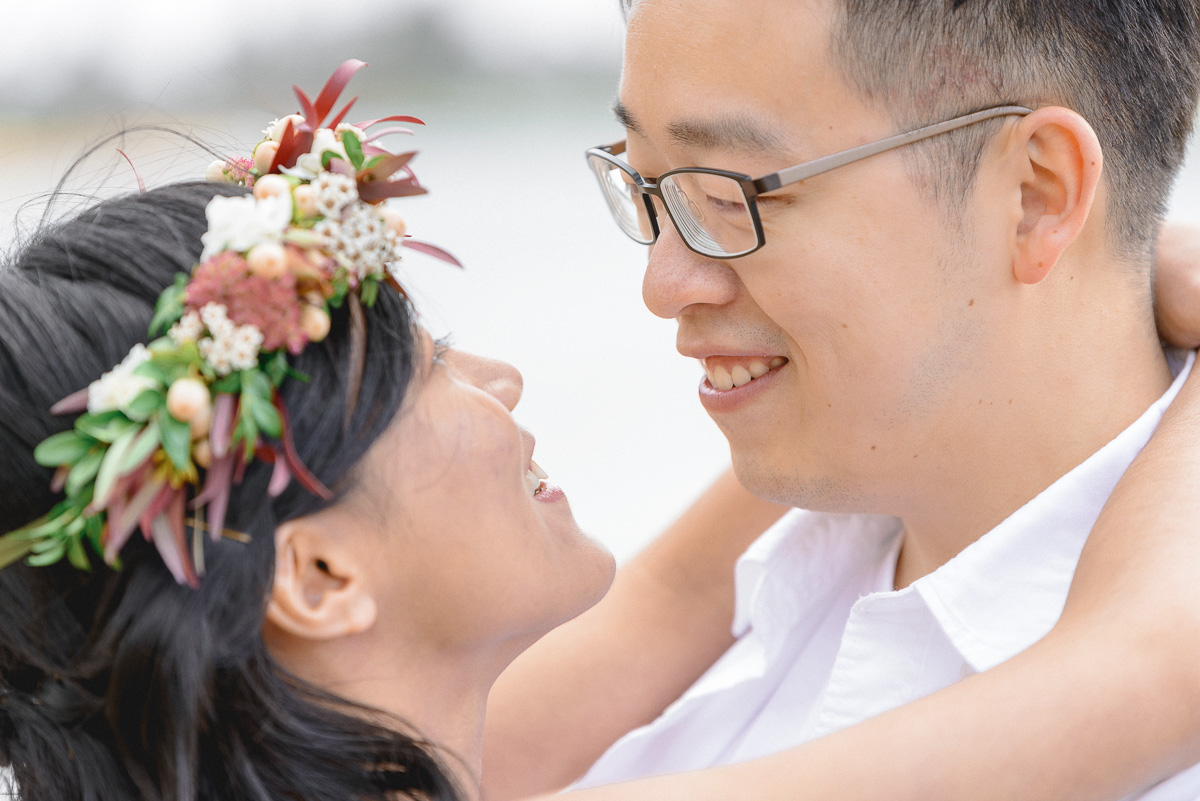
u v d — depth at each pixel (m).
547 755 1.66
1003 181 1.16
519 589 1.12
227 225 0.94
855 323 1.18
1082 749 1.00
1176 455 1.18
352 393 1.01
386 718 1.07
